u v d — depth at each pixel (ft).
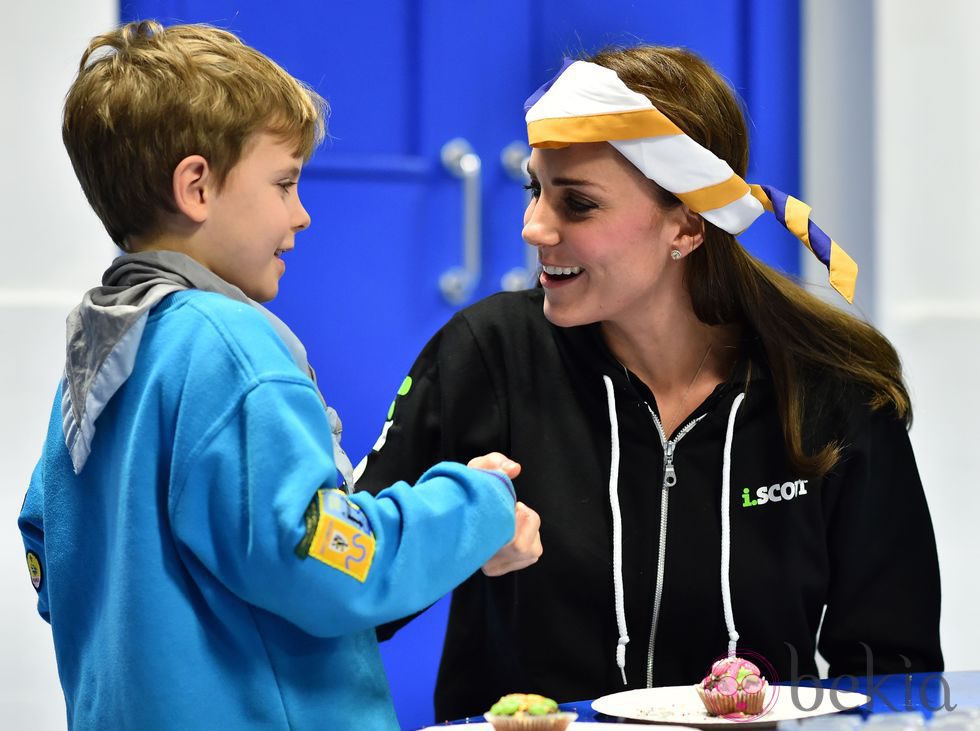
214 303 15.55
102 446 16.03
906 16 41.65
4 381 33.53
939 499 42.47
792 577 21.09
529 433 21.75
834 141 42.83
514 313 22.54
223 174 16.29
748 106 42.52
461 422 22.02
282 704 15.38
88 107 16.38
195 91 16.02
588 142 19.80
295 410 15.10
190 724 15.01
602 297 20.54
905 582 21.81
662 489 21.26
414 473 22.13
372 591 15.12
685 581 21.04
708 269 21.16
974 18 41.93
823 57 42.68
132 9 36.32
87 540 16.35
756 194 21.24
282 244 16.90
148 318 15.75
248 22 37.65
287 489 14.65
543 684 21.11
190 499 14.90
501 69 40.19
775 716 17.22
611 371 21.45
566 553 21.04
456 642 22.36
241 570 14.82
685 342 21.70
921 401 42.29
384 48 39.09
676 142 19.83
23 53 33.47
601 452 21.59
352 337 39.19
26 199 33.63
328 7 38.42
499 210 40.42
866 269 42.39
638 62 20.56
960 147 42.16
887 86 41.65
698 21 42.09
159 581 15.19
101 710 15.69
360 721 15.83
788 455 21.08
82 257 34.09
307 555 14.62
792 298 21.90
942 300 42.34
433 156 39.65
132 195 16.34
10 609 33.40
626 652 21.16
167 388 15.28
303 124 16.88
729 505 21.20
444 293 39.93
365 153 39.04
